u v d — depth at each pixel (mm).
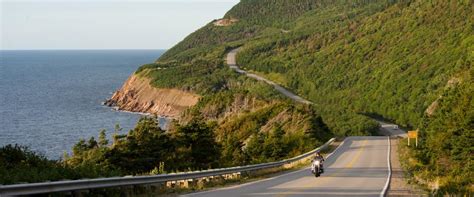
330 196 17594
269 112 78188
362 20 186000
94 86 194250
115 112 127938
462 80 66375
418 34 136000
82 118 111188
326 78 140875
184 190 19547
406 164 39031
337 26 195875
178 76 146250
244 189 19953
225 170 25688
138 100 144000
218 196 16984
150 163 39156
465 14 129375
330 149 56250
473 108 42844
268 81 153750
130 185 17000
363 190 20172
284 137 58000
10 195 11633
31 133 86375
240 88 130875
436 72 102375
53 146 72938
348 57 148750
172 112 130625
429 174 29312
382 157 46375
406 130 91562
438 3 146875
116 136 40188
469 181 25328
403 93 104562
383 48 143000
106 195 15539
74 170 16734
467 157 39656
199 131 45469
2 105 131375
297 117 71938
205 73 153500
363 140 68000
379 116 108875
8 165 16516
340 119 94875
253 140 53844
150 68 159500
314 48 176500
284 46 192125
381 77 121188
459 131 42656
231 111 100000
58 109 126812
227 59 193375
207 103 106000
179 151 43406
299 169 35906
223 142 59438
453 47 110938
